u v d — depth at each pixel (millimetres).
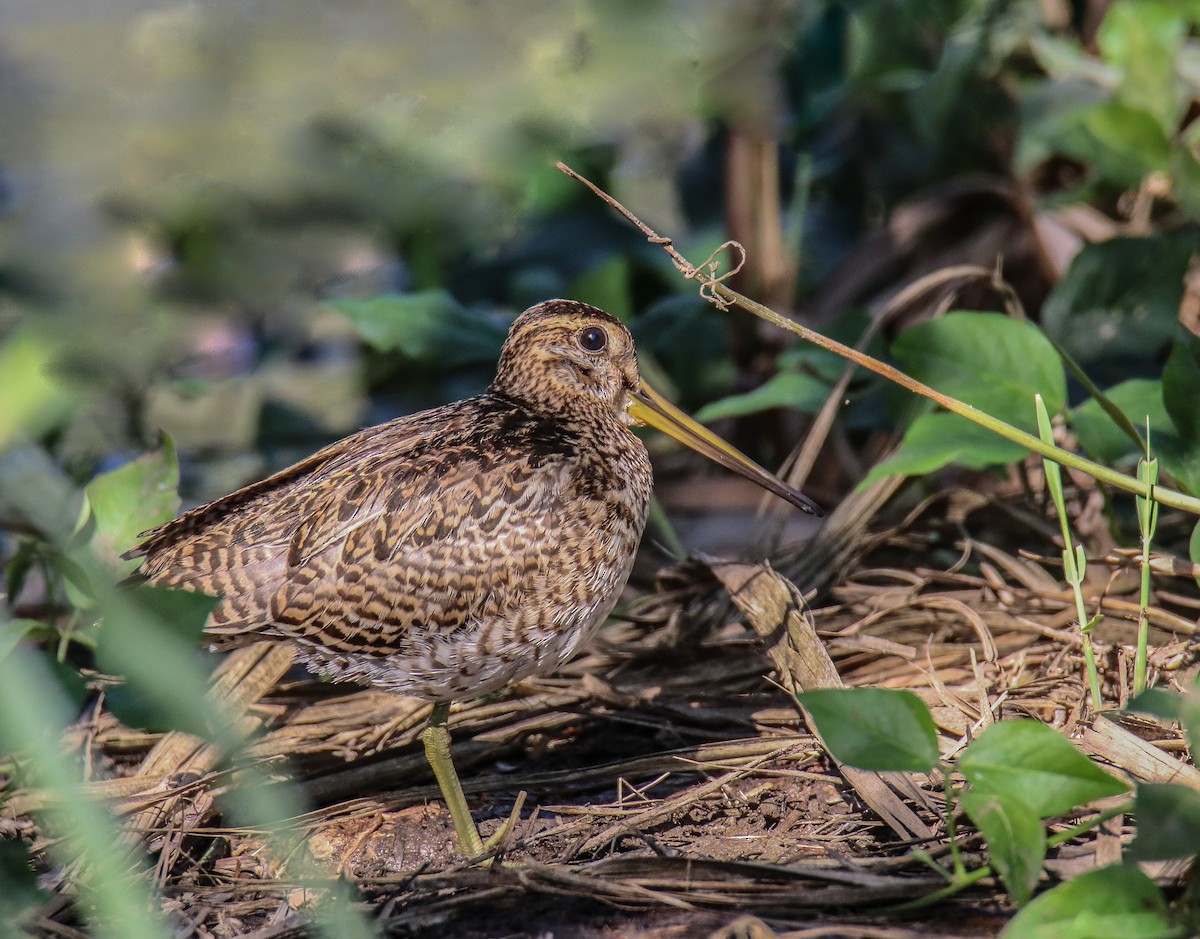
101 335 13641
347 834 7777
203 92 17031
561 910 6605
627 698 8469
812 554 9305
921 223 12391
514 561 7660
